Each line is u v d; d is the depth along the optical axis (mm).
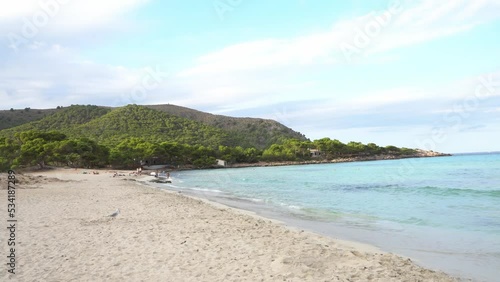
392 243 11031
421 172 57938
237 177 60750
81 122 178500
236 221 14211
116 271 7469
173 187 38312
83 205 17984
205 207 18734
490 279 7594
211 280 6992
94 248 9305
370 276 7395
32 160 71375
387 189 31578
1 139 80000
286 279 7109
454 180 39688
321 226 14133
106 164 91125
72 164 83062
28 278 6949
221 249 9469
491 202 20484
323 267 7992
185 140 153250
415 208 19000
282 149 144875
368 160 151375
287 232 12125
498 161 92938
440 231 12773
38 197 21281
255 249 9531
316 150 148000
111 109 199500
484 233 12227
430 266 8570
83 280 6887
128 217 14609
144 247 9508
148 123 170875
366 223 14766
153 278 7070
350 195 27312
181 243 10047
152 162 107438
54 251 8945
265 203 22641
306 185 39375
